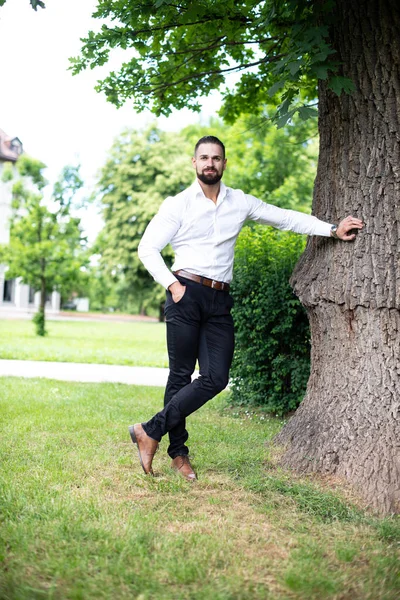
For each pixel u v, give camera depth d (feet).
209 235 12.28
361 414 12.34
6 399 21.98
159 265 12.15
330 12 12.44
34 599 7.52
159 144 113.39
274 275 20.54
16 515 10.12
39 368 33.65
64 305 169.37
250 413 20.84
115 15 15.84
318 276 13.20
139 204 109.70
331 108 13.01
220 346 12.55
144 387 27.12
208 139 12.10
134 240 111.14
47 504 10.62
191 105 22.12
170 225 12.25
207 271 12.28
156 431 12.44
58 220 67.26
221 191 12.44
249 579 8.25
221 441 16.28
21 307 147.84
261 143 68.80
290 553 9.02
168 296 12.63
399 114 12.17
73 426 17.52
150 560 8.71
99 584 7.96
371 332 12.38
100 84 19.74
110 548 8.96
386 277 12.14
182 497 11.43
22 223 66.69
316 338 13.82
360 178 12.50
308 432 13.21
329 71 12.88
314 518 10.54
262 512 10.71
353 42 12.55
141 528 9.67
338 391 12.91
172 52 18.90
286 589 8.03
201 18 17.25
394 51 12.23
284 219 12.82
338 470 12.26
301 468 12.79
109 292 167.43
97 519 10.10
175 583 8.12
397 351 12.17
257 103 23.40
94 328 84.38
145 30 17.03
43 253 64.23
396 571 8.60
